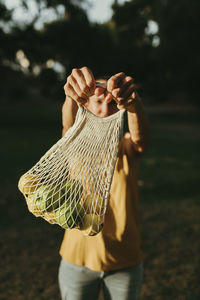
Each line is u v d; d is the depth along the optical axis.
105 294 2.07
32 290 3.61
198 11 20.91
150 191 7.64
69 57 23.22
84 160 1.60
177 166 10.62
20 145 14.51
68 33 22.62
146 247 4.71
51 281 3.80
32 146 14.34
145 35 9.52
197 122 29.86
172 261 4.29
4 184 7.90
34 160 11.11
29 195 1.63
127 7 8.95
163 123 28.92
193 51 25.36
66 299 2.09
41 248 4.64
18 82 51.22
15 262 4.21
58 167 1.65
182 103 45.78
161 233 5.20
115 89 1.47
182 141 17.66
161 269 4.09
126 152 2.00
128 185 1.98
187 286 3.71
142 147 1.95
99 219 1.53
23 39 22.62
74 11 19.98
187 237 5.07
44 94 25.08
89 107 1.89
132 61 23.53
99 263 1.94
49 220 1.58
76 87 1.52
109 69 22.50
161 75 26.73
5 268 4.05
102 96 1.79
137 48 23.33
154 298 3.48
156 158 12.10
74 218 1.49
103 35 23.59
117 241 1.93
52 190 1.57
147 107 43.69
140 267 2.06
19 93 51.41
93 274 1.99
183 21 21.62
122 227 1.93
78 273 2.00
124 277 1.98
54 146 1.66
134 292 2.02
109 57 23.12
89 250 1.97
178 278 3.88
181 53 25.03
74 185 1.59
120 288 1.99
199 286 3.71
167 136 19.92
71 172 1.72
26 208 6.29
